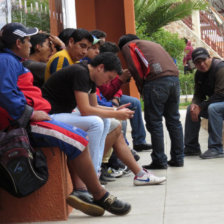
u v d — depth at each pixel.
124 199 4.92
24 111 4.02
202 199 4.73
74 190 4.32
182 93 16.67
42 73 5.23
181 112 12.93
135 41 6.34
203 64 7.34
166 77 6.22
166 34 19.95
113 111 4.60
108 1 10.58
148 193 5.12
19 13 6.09
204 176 5.83
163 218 4.13
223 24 23.97
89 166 4.14
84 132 4.18
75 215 4.39
